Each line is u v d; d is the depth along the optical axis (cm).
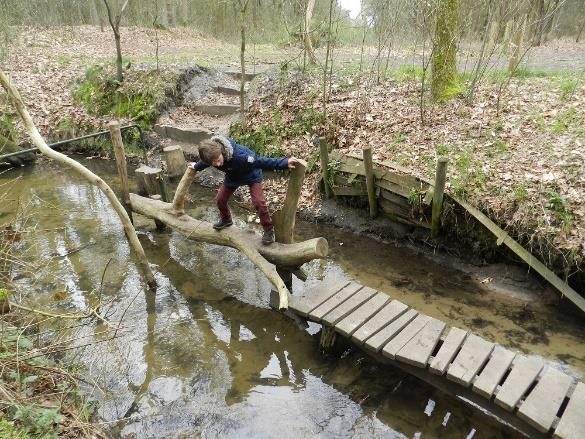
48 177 916
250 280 574
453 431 361
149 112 1038
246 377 420
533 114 699
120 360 438
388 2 862
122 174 652
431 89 805
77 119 1076
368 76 931
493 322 485
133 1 1923
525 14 795
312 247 464
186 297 542
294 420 371
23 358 345
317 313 432
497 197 549
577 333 465
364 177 657
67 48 1445
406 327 412
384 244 645
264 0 1620
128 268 598
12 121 1060
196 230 573
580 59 1116
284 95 922
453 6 749
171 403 388
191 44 1703
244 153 460
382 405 386
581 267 480
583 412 312
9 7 1313
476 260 572
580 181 533
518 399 325
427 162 641
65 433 322
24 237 666
